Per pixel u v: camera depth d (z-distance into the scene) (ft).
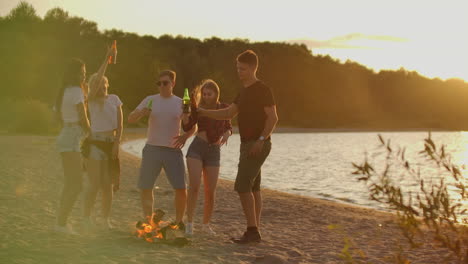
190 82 301.02
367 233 22.71
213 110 19.80
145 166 20.07
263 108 19.35
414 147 165.07
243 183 19.49
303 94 391.04
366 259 17.52
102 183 20.06
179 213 20.63
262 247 18.93
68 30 272.31
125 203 27.91
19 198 26.91
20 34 223.30
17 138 89.04
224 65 349.61
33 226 20.06
